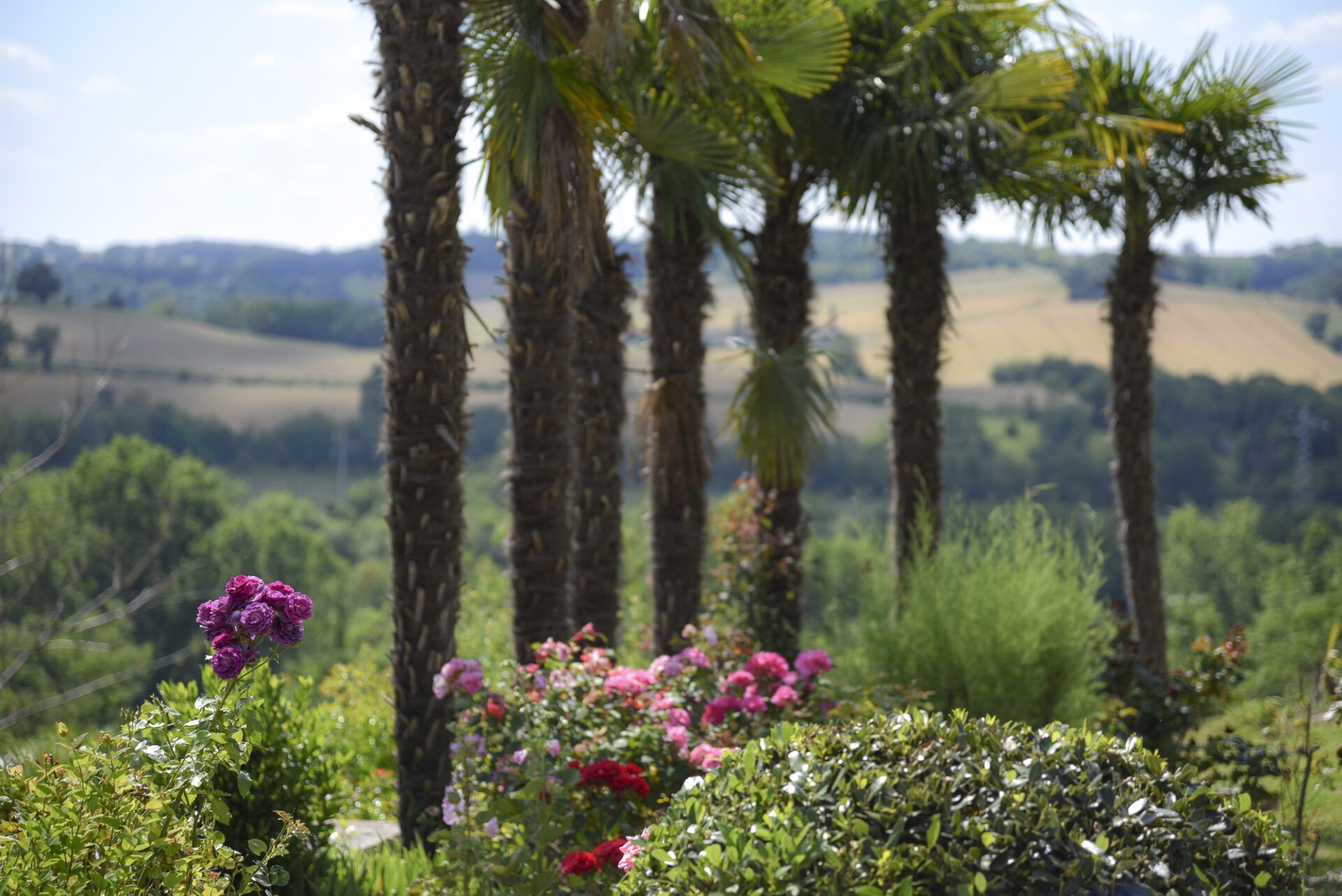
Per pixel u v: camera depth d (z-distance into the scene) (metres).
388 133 4.96
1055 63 7.86
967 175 7.93
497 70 5.25
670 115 6.58
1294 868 2.74
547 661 5.07
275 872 3.16
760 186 7.29
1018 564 6.43
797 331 8.25
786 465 7.93
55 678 29.41
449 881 3.77
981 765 2.85
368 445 75.56
